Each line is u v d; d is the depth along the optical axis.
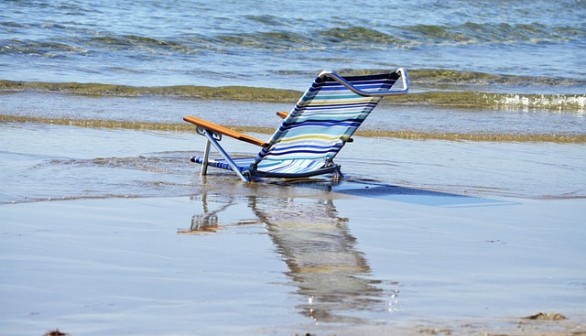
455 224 28.28
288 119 31.75
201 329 17.47
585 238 27.02
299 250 24.44
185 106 52.44
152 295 19.83
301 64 74.50
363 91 31.12
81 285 20.41
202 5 99.50
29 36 75.19
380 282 21.42
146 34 79.88
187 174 34.50
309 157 33.94
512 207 31.03
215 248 24.27
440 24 101.19
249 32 85.19
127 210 28.31
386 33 93.62
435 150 42.53
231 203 30.16
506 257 24.38
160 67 68.56
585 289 21.34
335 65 75.25
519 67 79.62
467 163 39.41
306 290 20.53
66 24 81.69
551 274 22.69
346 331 17.33
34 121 45.16
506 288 21.19
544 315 18.66
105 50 73.81
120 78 62.56
